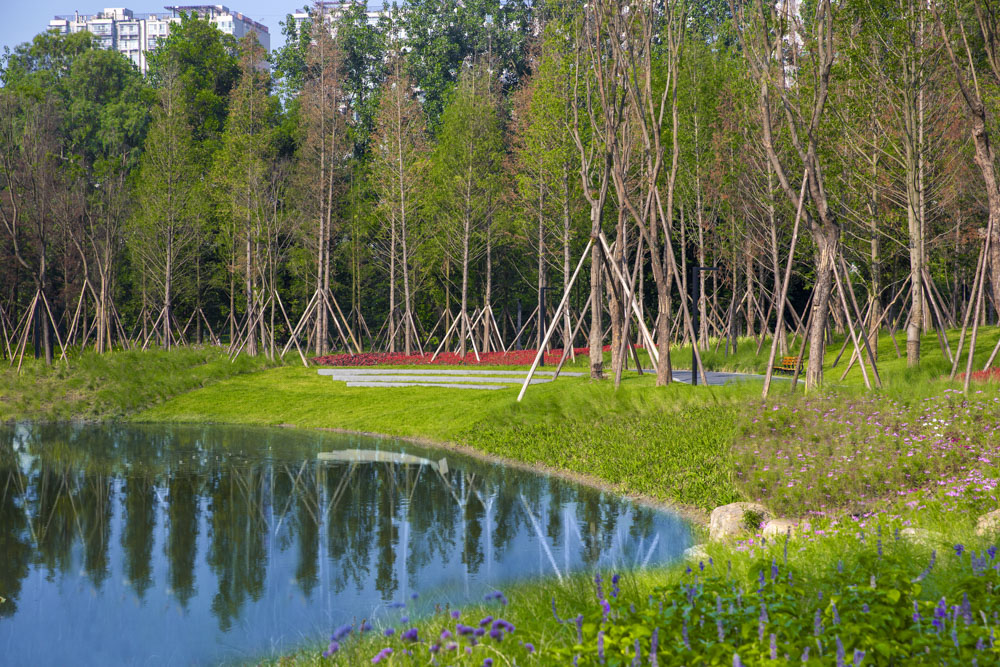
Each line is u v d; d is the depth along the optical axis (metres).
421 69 63.28
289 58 65.38
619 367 22.31
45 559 11.22
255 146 41.72
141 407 27.94
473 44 65.31
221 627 8.42
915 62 23.38
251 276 41.31
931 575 5.73
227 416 26.67
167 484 16.27
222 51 60.59
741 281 41.91
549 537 11.68
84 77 62.66
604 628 4.40
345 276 53.59
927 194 26.42
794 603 4.74
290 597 9.33
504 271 51.91
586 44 27.27
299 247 49.31
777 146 27.73
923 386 17.42
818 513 9.76
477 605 8.20
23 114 47.81
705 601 4.92
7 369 31.69
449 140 42.81
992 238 17.75
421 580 9.84
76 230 40.94
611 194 33.06
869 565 5.37
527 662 4.82
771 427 15.84
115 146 57.78
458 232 42.25
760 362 31.52
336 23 63.44
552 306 50.97
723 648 3.99
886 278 37.53
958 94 24.59
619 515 12.87
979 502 9.02
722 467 14.25
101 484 16.28
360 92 63.84
